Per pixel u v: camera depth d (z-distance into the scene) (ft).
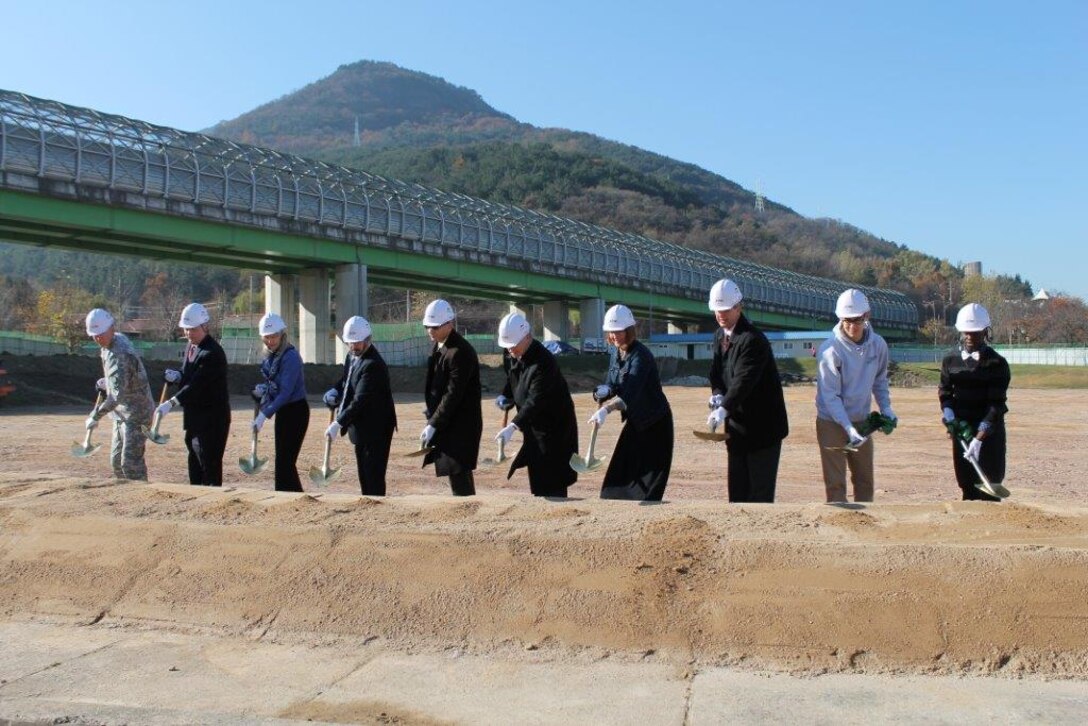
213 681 15.51
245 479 46.14
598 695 14.57
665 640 16.48
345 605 18.37
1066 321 339.57
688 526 19.45
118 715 13.98
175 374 29.19
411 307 356.59
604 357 193.57
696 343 258.37
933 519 19.74
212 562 20.07
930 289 488.02
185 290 378.53
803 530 19.22
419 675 15.69
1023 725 13.02
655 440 23.97
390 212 169.99
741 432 23.26
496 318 347.15
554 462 24.73
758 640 16.17
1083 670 15.02
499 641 17.04
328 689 15.10
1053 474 52.54
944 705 13.84
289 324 179.42
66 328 214.28
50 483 26.71
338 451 58.08
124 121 131.03
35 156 116.78
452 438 25.22
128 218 129.08
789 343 251.80
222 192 139.74
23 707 14.32
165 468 49.80
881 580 16.89
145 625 18.63
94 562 20.57
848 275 497.87
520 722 13.61
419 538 19.88
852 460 24.62
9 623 18.95
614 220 470.39
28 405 104.22
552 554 18.78
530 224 210.59
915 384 188.75
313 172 159.33
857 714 13.55
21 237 135.44
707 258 281.33
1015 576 16.55
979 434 23.20
